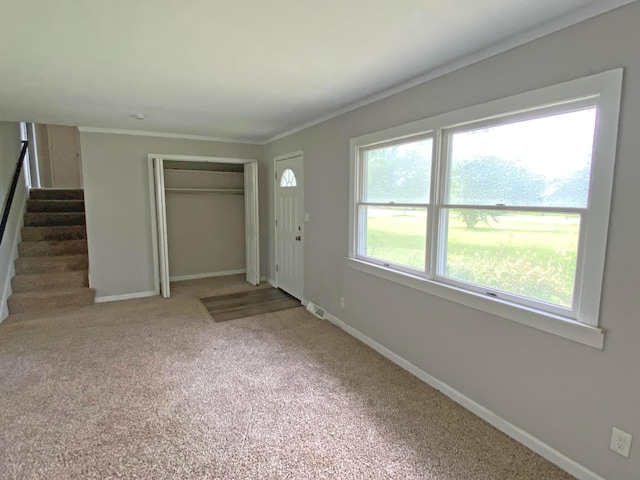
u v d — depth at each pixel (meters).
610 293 1.65
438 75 2.46
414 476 1.81
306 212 4.40
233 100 3.19
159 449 1.98
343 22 1.77
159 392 2.54
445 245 2.59
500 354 2.16
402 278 2.88
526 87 1.93
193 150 5.12
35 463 1.86
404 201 2.95
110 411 2.32
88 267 4.72
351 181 3.46
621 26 1.54
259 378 2.75
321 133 3.94
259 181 5.63
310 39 1.96
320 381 2.71
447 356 2.53
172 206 5.75
